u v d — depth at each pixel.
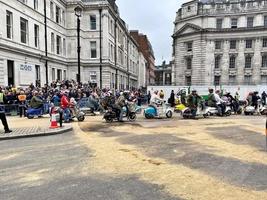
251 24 67.75
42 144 9.96
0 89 14.86
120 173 6.61
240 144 9.97
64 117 16.25
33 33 35.66
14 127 13.41
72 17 47.97
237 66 69.12
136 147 9.41
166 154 8.45
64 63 46.62
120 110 16.67
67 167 7.12
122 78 67.12
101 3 49.19
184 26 72.06
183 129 13.65
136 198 5.12
